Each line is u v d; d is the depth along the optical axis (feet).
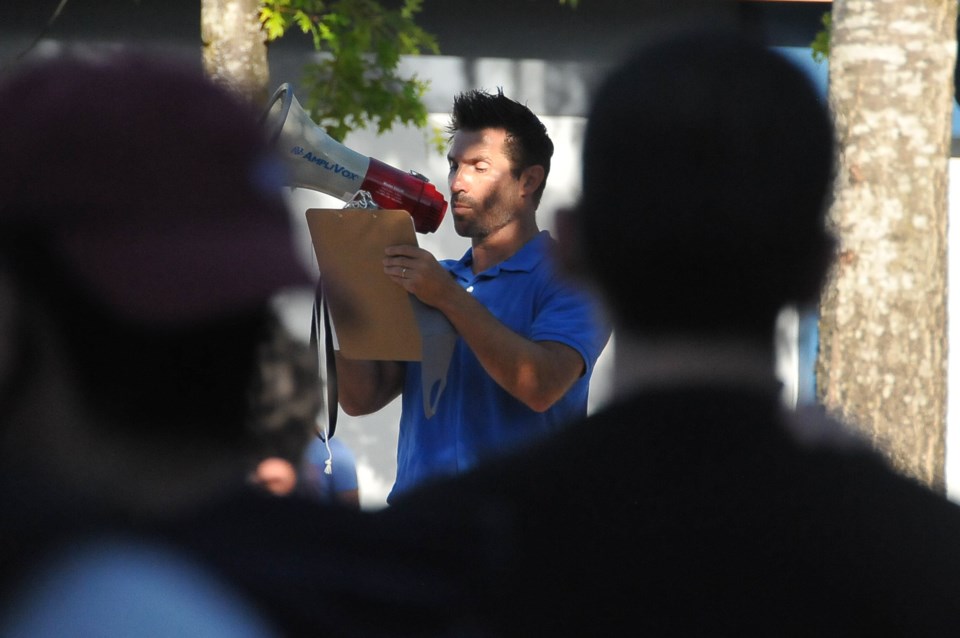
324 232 35.50
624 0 75.20
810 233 15.14
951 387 80.12
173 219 10.55
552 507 15.02
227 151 10.78
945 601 14.39
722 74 15.28
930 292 45.14
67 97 10.48
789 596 14.57
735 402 15.16
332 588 11.28
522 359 36.37
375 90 67.10
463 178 41.34
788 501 14.80
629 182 15.17
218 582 10.50
